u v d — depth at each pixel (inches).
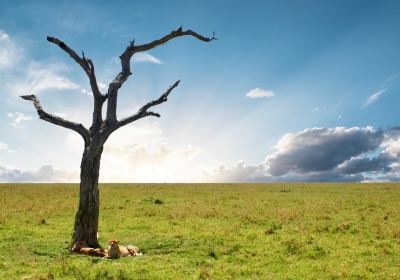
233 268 570.3
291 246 711.1
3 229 936.9
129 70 799.1
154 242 774.5
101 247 727.1
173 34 826.2
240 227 957.8
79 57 746.8
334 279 527.2
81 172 736.3
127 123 760.3
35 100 765.3
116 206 1371.8
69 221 1076.5
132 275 520.7
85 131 744.3
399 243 754.2
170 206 1395.2
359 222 1018.7
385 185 2869.1
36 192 2003.0
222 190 2267.5
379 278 528.7
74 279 505.0
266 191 2172.7
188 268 563.8
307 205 1402.6
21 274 532.1
